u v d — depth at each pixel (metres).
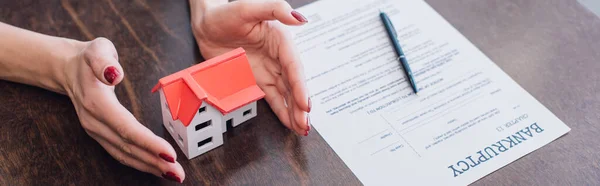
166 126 0.83
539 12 1.01
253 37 0.86
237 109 0.81
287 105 0.84
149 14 0.96
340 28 0.98
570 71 0.93
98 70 0.74
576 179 0.80
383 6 1.02
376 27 0.98
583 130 0.86
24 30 0.86
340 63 0.93
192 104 0.75
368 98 0.88
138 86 0.87
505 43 0.97
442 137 0.84
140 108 0.85
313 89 0.89
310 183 0.78
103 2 0.98
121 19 0.96
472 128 0.85
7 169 0.78
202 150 0.80
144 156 0.75
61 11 0.96
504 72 0.93
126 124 0.75
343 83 0.90
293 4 1.00
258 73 0.86
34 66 0.84
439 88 0.90
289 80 0.82
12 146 0.81
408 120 0.86
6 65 0.85
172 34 0.94
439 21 1.00
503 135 0.85
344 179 0.79
